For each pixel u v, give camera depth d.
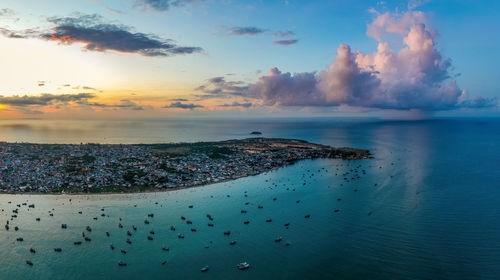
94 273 136.38
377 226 183.00
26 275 135.25
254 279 131.50
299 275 133.62
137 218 199.38
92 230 180.25
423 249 153.88
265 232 177.62
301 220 195.12
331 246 159.38
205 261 146.38
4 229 180.75
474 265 138.25
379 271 135.38
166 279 131.88
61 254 152.88
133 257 150.12
